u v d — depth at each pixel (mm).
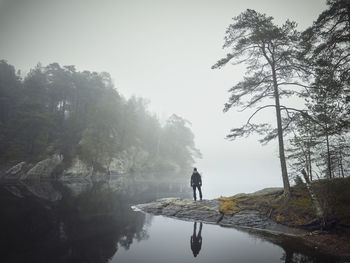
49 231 8461
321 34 10836
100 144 54750
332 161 10859
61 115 58688
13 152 43000
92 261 5629
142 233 8617
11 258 5688
